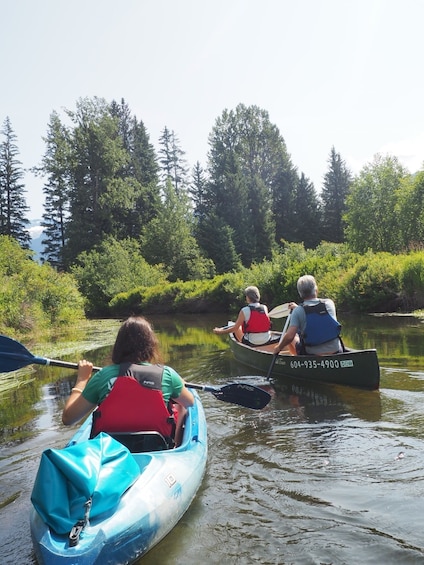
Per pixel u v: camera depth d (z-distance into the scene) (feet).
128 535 8.55
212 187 191.42
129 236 169.17
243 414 18.60
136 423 11.06
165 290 93.56
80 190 165.89
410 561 9.04
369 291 52.47
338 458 13.79
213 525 10.59
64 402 21.99
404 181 90.63
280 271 69.67
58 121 167.84
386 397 19.31
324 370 21.58
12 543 10.35
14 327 47.42
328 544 9.73
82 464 8.70
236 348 28.50
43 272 68.90
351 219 96.78
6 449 16.16
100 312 111.86
